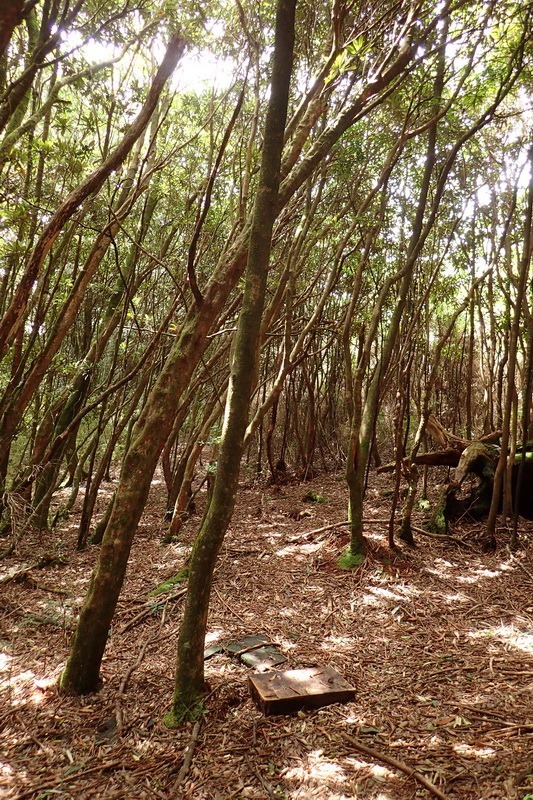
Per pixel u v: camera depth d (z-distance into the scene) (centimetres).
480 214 687
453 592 423
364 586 437
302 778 222
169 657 332
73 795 220
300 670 300
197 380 624
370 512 641
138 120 336
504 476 548
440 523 552
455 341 934
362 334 674
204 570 262
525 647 333
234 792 216
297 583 450
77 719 270
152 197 597
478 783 212
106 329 596
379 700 279
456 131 555
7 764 240
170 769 232
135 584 464
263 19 451
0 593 439
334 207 626
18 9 266
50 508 725
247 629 367
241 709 273
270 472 879
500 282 574
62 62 389
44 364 428
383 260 644
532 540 512
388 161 464
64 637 364
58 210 324
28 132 421
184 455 663
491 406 720
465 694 282
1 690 300
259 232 244
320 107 301
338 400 1058
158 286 705
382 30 318
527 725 248
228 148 593
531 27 436
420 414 648
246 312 246
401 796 209
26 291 331
